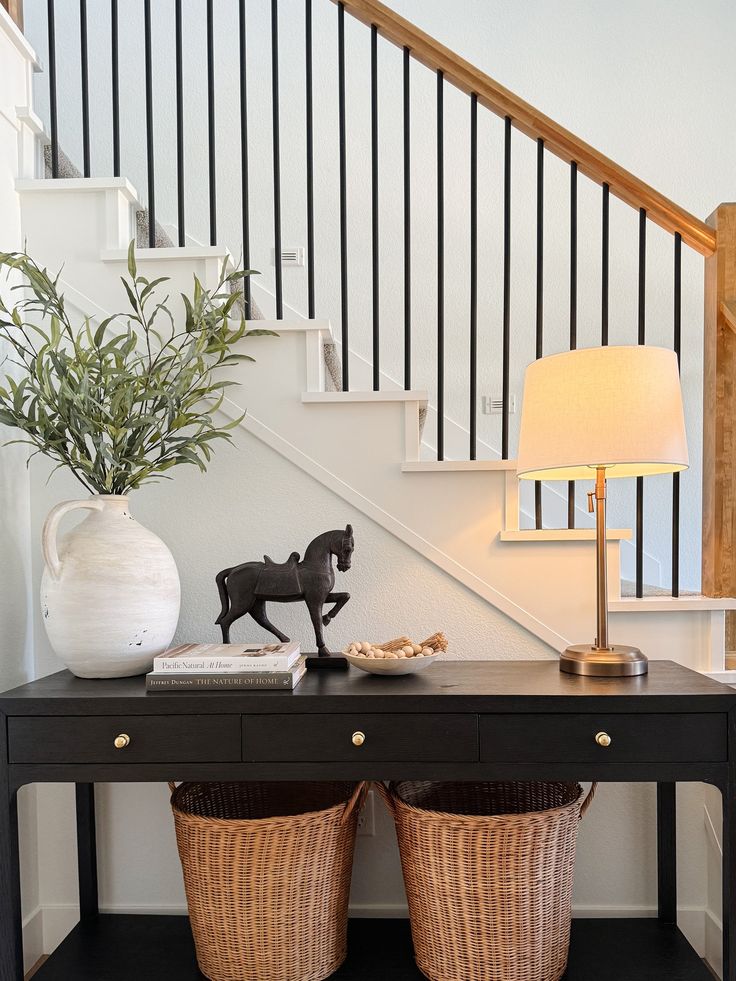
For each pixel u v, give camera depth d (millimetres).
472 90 1742
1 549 1609
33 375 1456
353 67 3008
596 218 3016
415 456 1704
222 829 1343
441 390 1796
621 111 3070
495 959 1328
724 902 1225
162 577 1434
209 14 1820
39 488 1757
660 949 1551
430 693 1238
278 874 1344
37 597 1755
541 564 1688
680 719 1217
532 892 1330
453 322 2959
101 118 2959
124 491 1509
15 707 1244
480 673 1430
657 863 1734
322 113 2990
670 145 3066
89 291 1733
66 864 1766
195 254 1713
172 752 1243
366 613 1732
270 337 1729
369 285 2961
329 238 2975
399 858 1742
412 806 1392
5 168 1677
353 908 1742
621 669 1377
